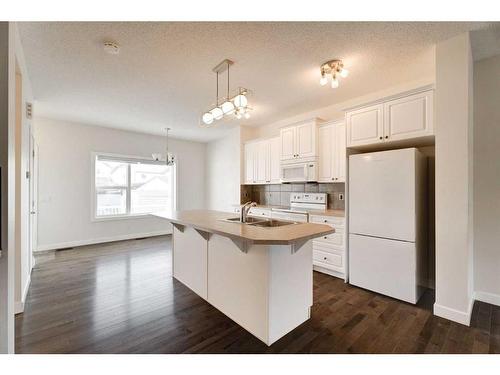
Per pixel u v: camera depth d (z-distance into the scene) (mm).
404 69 2611
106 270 3418
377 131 2742
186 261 2783
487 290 2459
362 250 2822
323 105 3771
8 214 1391
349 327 2033
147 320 2152
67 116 4297
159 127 5070
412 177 2443
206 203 6605
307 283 2080
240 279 2006
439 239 2182
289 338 1885
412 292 2432
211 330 2006
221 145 5992
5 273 1383
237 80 2865
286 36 2035
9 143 1413
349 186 2975
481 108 2482
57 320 2137
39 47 2176
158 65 2508
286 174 4090
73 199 4715
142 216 5617
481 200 2484
